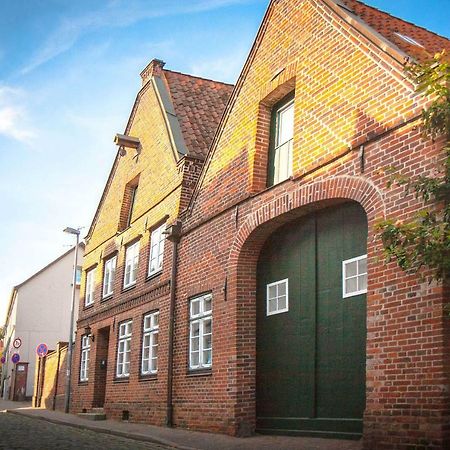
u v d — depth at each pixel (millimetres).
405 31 13727
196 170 17781
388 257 7305
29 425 17719
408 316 9078
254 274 13906
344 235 11570
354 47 11250
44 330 46031
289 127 13656
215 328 14344
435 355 8562
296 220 12898
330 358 11492
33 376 44969
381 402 9297
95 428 15992
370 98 10648
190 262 16219
